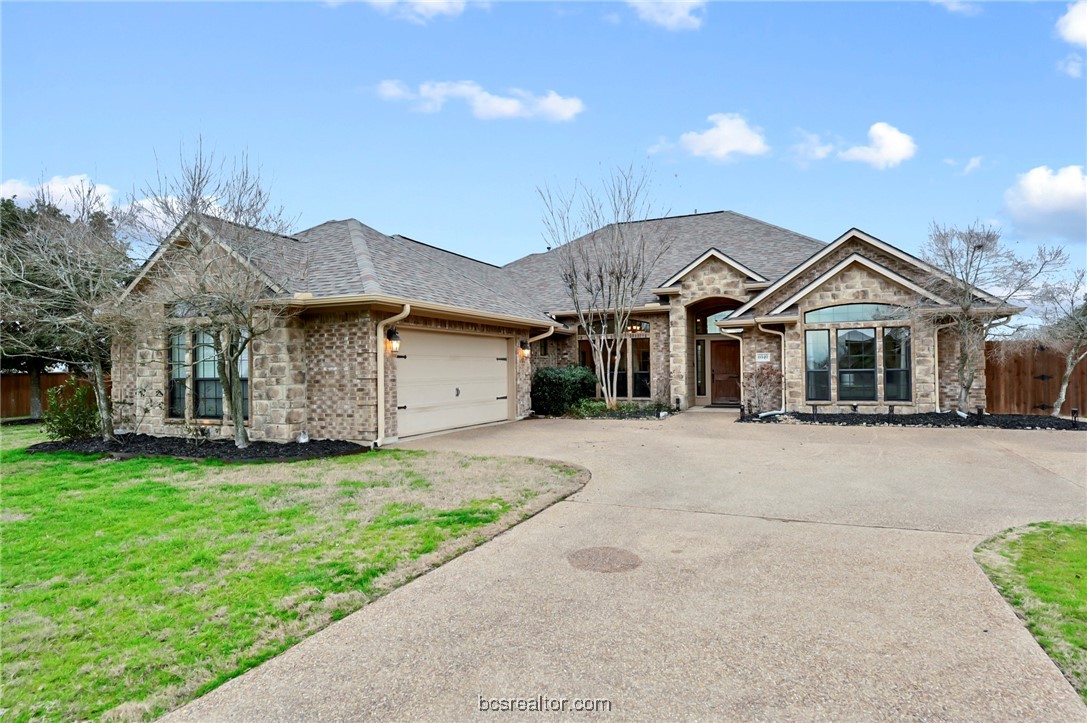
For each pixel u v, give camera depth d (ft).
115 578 14.78
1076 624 11.69
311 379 36.58
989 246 41.81
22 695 9.83
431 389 40.42
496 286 56.59
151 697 9.73
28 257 37.52
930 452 31.17
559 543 17.21
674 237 65.62
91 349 36.94
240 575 14.84
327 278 36.88
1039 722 8.75
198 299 32.12
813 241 59.00
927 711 9.05
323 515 20.17
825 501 21.68
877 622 11.95
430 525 18.86
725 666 10.38
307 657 10.93
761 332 50.83
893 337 45.11
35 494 23.66
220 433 37.29
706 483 24.89
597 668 10.37
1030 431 37.70
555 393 53.31
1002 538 17.08
